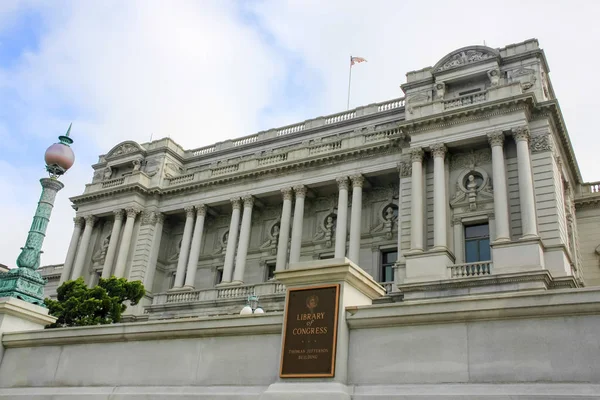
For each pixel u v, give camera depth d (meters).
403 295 40.34
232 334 14.83
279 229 58.25
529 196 40.66
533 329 11.62
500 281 36.38
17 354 18.09
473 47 49.88
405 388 12.29
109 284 45.41
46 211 20.52
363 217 54.12
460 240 43.56
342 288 13.66
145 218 63.25
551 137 43.72
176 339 15.60
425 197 45.91
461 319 12.38
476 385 11.68
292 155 57.41
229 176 59.62
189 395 14.45
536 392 10.99
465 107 44.78
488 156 45.31
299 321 13.82
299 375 13.23
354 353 13.26
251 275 57.88
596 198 51.66
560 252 38.12
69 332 17.30
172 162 67.81
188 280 57.88
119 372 16.00
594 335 11.05
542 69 47.72
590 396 10.50
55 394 16.45
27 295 19.50
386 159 51.75
